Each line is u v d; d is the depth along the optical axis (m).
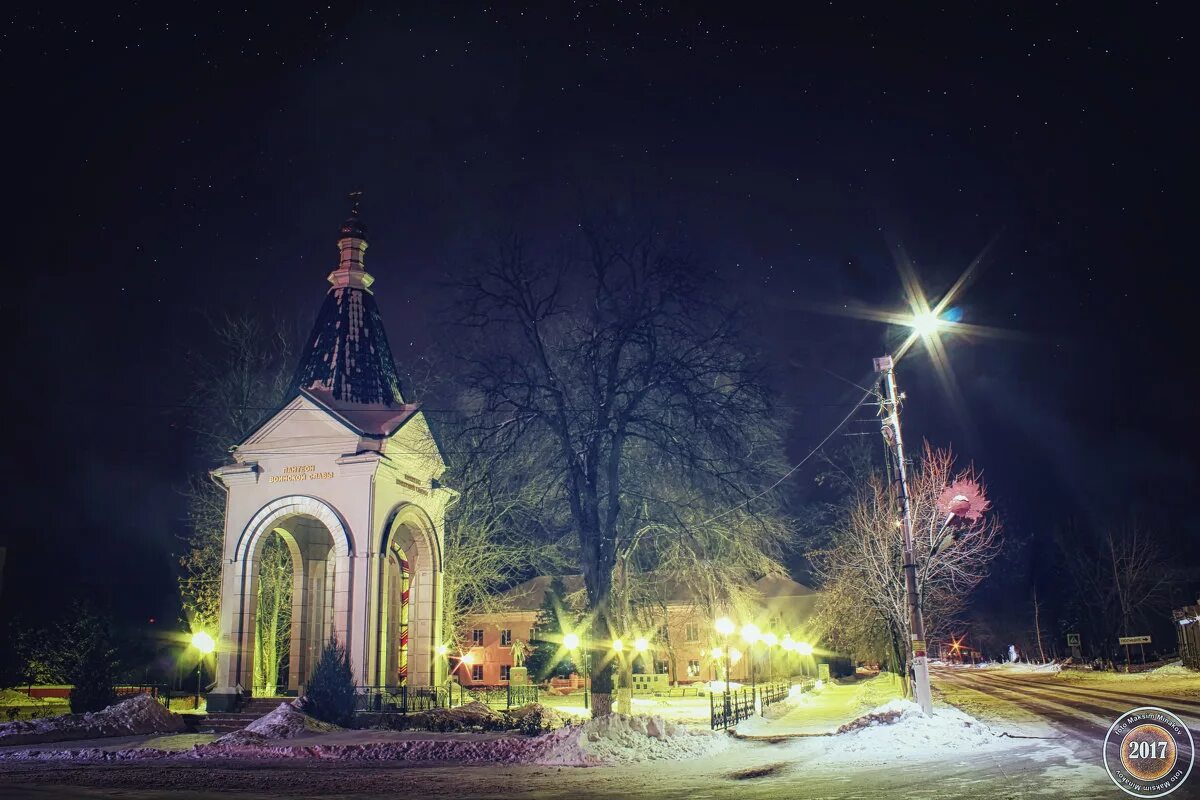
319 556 33.72
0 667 48.28
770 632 67.06
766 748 21.34
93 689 30.64
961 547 43.06
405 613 34.78
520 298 29.62
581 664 63.00
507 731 25.05
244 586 29.38
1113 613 76.44
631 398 30.00
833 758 18.67
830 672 79.81
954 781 14.42
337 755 20.59
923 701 23.09
